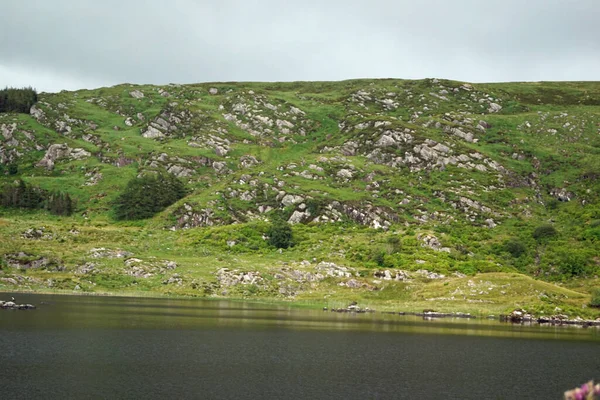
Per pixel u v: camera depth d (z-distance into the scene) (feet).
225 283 450.30
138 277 447.83
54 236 513.45
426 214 636.07
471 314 388.57
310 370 191.31
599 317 388.98
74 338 225.76
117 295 407.85
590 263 490.90
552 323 375.66
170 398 147.64
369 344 254.27
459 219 626.64
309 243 547.08
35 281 413.18
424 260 492.13
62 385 154.92
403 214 635.66
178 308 354.13
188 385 161.99
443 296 423.64
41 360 183.73
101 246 495.00
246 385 165.58
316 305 413.59
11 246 460.96
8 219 577.02
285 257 515.09
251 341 245.65
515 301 409.28
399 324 334.85
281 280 458.50
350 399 156.15
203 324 289.74
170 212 640.17
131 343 223.71
